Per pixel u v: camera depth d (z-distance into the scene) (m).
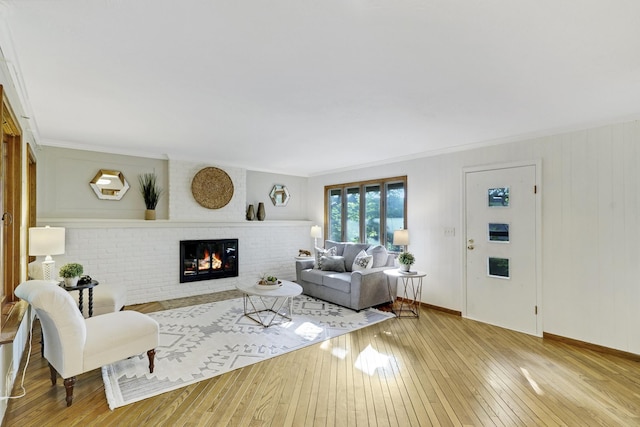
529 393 2.38
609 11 1.52
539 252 3.58
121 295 3.68
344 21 1.62
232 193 5.75
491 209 4.00
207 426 1.97
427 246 4.70
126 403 2.19
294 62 2.05
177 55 1.96
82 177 4.46
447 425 2.00
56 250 3.27
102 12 1.54
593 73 2.18
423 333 3.63
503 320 3.86
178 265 5.07
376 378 2.58
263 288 3.82
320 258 5.40
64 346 2.12
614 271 3.11
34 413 2.07
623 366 2.84
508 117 3.11
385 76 2.24
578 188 3.33
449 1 1.46
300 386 2.45
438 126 3.43
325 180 6.59
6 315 2.39
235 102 2.74
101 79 2.29
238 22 1.63
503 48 1.87
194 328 3.67
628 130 3.04
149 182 4.85
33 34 1.72
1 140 1.88
